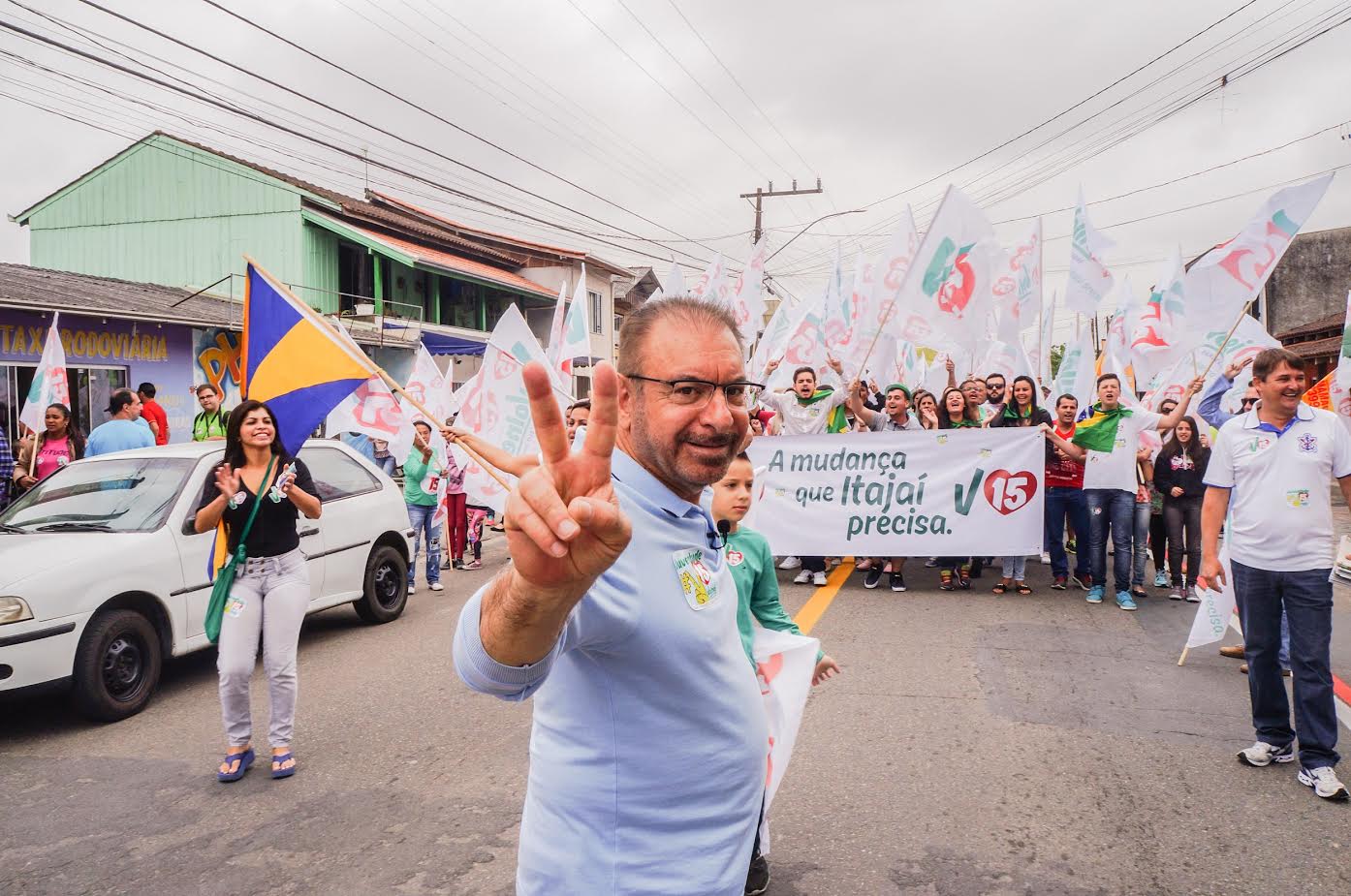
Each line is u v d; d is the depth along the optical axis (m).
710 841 1.61
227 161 24.67
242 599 4.59
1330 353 24.88
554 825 1.59
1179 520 8.48
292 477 4.71
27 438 9.84
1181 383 11.39
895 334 9.16
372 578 7.86
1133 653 6.51
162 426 11.77
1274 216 8.09
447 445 10.88
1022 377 9.46
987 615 7.80
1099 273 10.91
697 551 1.67
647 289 43.53
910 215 11.02
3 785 4.56
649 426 1.66
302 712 5.59
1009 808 4.02
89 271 26.12
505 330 9.85
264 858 3.72
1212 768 4.41
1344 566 9.59
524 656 1.30
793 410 9.48
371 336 22.86
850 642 6.87
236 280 24.72
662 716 1.56
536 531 1.12
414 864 3.65
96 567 5.46
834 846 3.72
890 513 9.02
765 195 32.88
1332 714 4.14
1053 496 8.90
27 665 5.07
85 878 3.59
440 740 5.06
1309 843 3.66
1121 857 3.57
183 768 4.73
